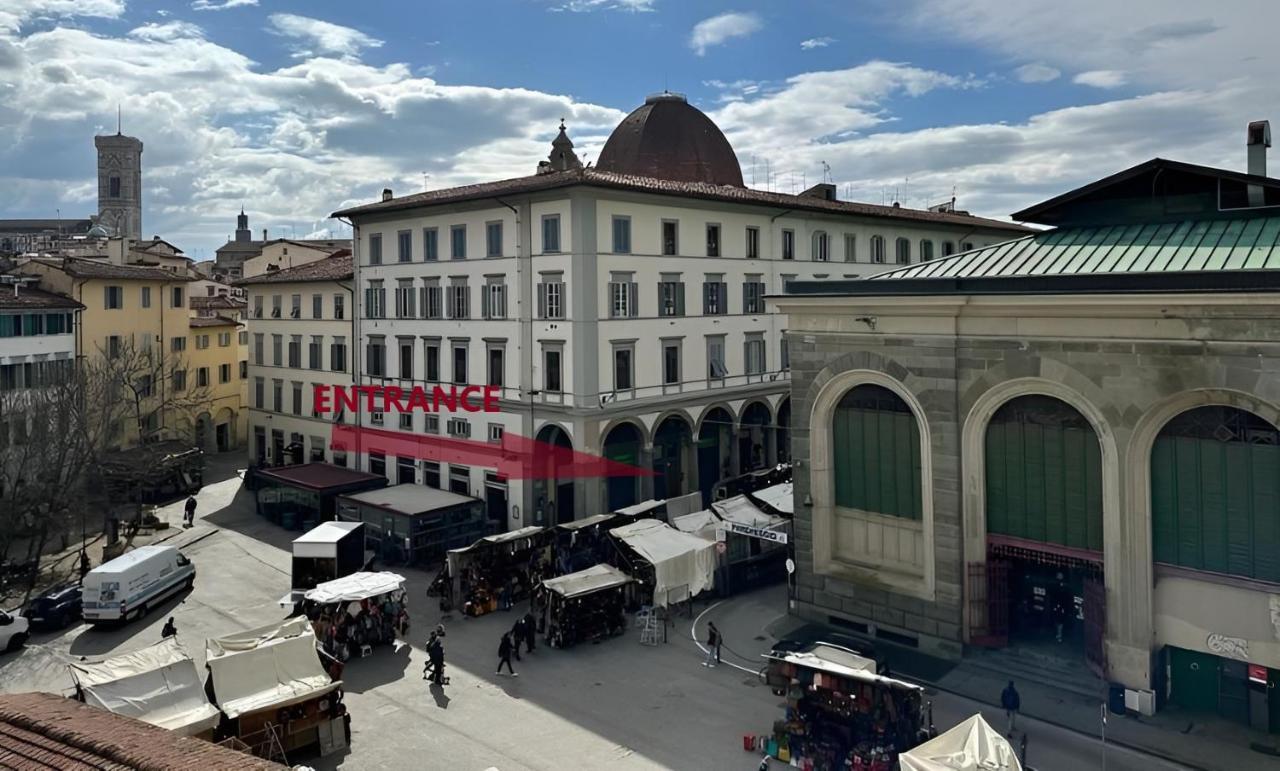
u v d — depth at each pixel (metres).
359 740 25.53
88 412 47.72
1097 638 27.06
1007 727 25.27
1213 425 24.83
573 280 44.59
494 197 47.22
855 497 32.91
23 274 56.59
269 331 66.81
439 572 42.34
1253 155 29.19
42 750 11.48
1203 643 25.22
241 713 23.50
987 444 29.36
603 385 45.38
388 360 56.09
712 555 37.19
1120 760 23.34
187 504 52.12
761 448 57.38
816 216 59.09
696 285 50.88
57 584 40.16
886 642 31.55
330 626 32.00
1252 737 24.20
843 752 23.42
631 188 45.44
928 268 31.98
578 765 23.97
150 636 34.00
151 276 63.03
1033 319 27.55
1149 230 29.41
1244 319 23.67
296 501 51.59
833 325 32.50
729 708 27.58
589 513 45.19
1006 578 29.53
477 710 27.52
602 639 33.72
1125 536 25.97
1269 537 24.00
